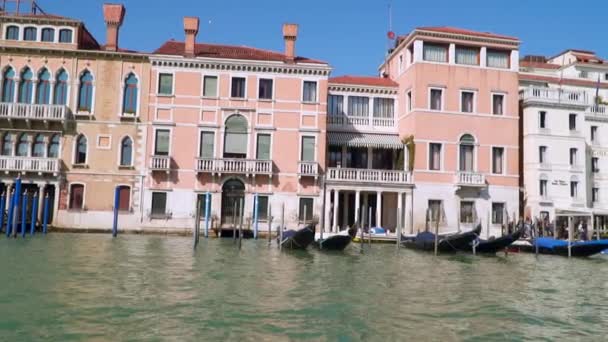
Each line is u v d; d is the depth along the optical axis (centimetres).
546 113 3428
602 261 2278
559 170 3394
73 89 2927
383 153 3328
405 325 993
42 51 2912
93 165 2908
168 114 2958
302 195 2989
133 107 2959
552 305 1236
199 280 1408
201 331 913
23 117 2844
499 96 3256
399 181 3078
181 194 2919
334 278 1523
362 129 3312
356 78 3425
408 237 2617
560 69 4838
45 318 962
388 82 3425
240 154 2995
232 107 2984
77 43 2958
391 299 1234
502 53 3288
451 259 2147
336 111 3309
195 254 1992
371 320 1022
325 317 1034
